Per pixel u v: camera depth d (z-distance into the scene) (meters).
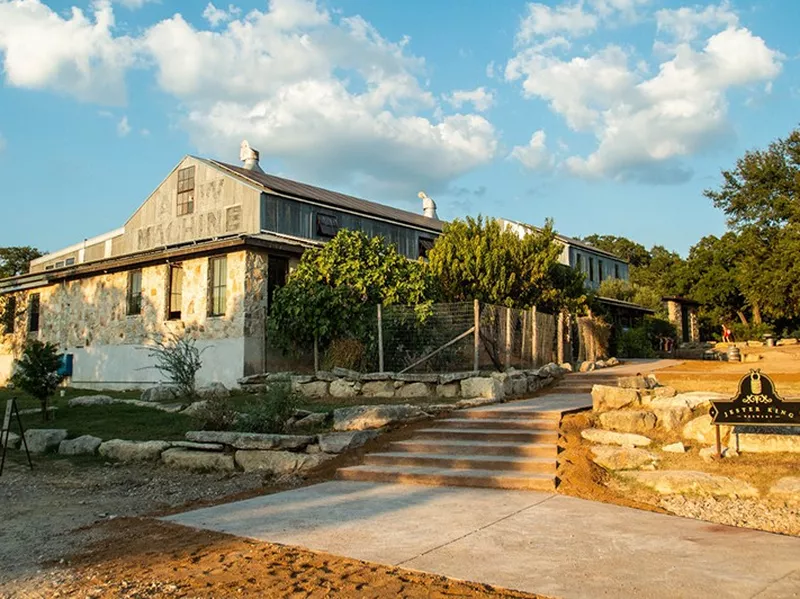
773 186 35.38
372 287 15.58
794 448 7.45
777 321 45.91
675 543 5.47
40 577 5.21
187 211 27.75
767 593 4.30
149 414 12.97
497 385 12.13
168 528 6.54
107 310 19.62
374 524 6.35
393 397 12.97
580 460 8.02
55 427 12.26
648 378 11.01
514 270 19.39
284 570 5.07
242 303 16.12
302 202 25.59
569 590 4.45
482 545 5.55
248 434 9.81
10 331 23.66
